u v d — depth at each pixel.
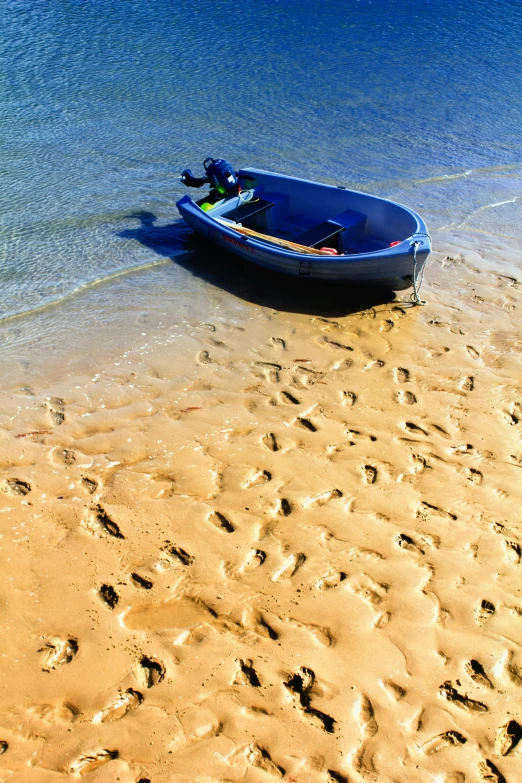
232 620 4.91
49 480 6.04
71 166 11.78
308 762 4.10
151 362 7.64
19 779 4.01
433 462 6.30
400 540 5.53
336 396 7.17
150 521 5.68
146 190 11.30
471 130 13.70
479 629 4.85
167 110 13.83
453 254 9.85
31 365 7.52
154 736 4.22
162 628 4.86
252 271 9.55
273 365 7.66
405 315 8.56
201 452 6.39
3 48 15.65
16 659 4.64
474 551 5.43
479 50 17.22
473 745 4.18
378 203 9.45
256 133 13.24
